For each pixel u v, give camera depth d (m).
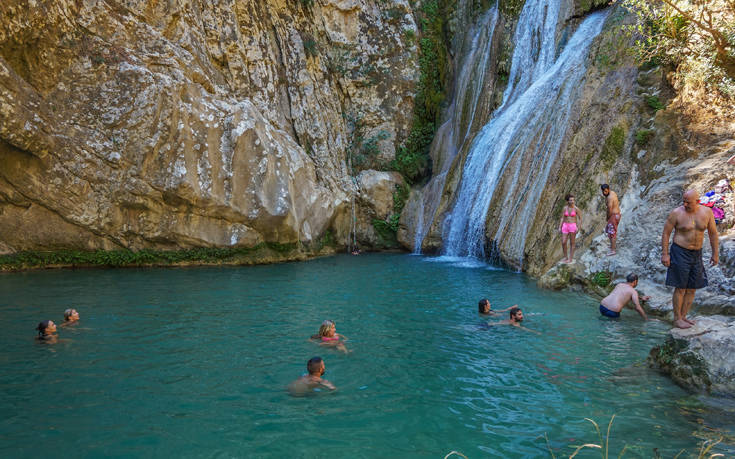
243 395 4.69
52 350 5.98
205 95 13.78
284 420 4.15
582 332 7.01
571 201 10.59
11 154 11.39
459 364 5.66
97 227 12.52
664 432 3.93
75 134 11.90
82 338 6.50
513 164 14.49
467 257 16.00
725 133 9.75
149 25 13.47
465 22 21.11
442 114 21.12
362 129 20.75
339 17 20.27
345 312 8.26
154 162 12.49
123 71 12.34
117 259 12.98
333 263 14.91
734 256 7.37
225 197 13.53
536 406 4.48
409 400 4.61
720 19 10.12
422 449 3.66
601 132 11.91
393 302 9.06
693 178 9.30
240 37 16.62
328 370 5.43
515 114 15.73
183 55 13.88
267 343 6.39
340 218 18.69
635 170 10.84
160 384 4.93
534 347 6.32
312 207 16.72
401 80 20.92
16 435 3.79
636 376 5.26
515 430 4.00
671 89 11.24
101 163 12.17
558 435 3.90
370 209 19.75
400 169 20.62
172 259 13.47
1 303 8.51
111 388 4.80
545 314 8.08
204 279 11.40
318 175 18.14
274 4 18.59
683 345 5.25
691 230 5.71
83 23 12.14
